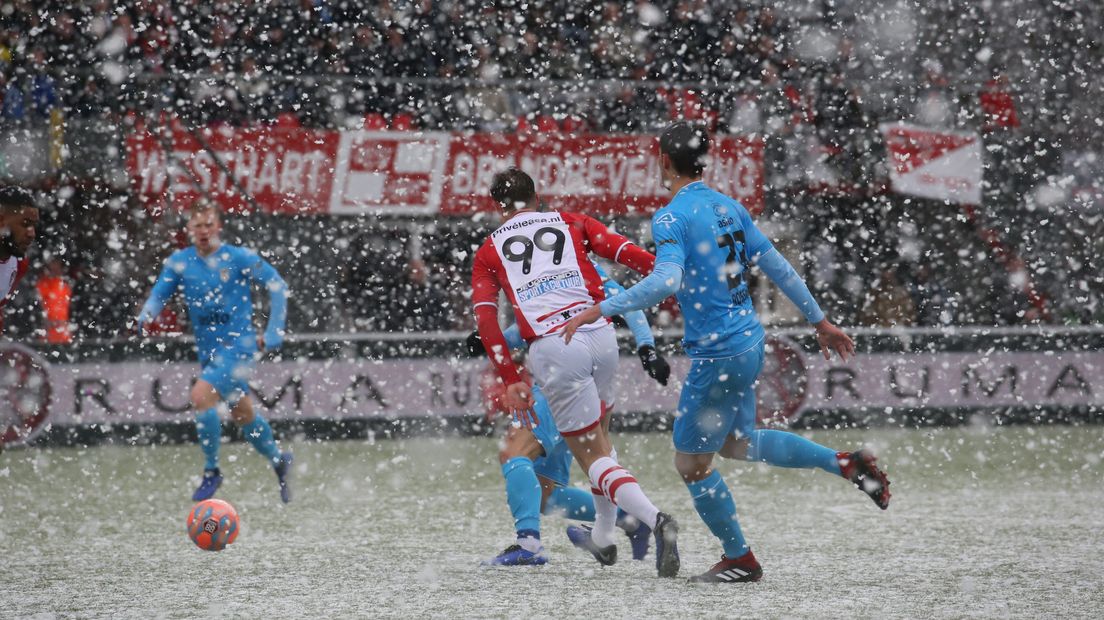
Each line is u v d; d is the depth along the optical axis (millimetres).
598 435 17703
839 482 31203
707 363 16750
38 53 49281
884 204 52562
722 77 54094
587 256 18375
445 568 18703
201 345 28734
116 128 48938
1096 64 53125
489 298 17969
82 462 37906
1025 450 39500
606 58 54000
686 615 14602
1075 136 52938
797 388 46938
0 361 42625
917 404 47500
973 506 26578
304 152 49812
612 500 17188
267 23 51969
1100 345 48375
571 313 17672
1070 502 27234
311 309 50281
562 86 52500
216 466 28109
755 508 26359
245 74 50750
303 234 50125
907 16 53438
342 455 39594
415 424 45594
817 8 53812
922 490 29719
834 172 52219
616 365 18094
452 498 28734
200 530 19922
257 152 49562
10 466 36875
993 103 53000
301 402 44875
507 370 17688
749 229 17516
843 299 52469
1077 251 52750
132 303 49062
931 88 53094
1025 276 52719
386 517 25375
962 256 52531
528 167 50781
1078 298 52750
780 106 52688
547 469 19609
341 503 27859
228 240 49625
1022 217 52750
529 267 17844
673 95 52531
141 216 49156
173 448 42438
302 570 18594
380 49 52875
